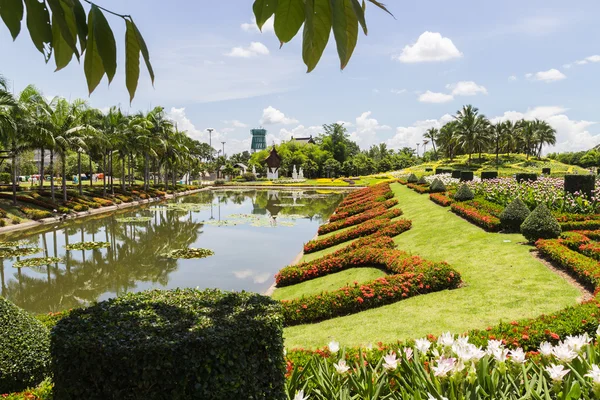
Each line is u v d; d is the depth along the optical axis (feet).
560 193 37.99
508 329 13.20
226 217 73.77
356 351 11.17
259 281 33.86
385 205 59.67
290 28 3.09
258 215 76.54
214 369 7.42
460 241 31.68
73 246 47.11
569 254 22.20
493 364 7.89
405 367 8.10
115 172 153.69
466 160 187.83
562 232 28.66
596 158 192.03
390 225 40.73
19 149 69.05
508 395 7.00
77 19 2.90
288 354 11.89
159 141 111.65
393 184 107.55
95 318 8.51
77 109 82.94
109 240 52.13
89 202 83.20
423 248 32.04
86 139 82.53
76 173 156.66
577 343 7.54
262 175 230.68
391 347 11.37
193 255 42.70
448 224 38.73
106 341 7.41
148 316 8.61
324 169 215.31
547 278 21.16
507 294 19.77
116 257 42.60
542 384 7.13
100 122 93.91
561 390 6.74
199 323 8.09
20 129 64.69
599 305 14.62
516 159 185.68
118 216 76.02
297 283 29.45
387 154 267.59
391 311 19.99
